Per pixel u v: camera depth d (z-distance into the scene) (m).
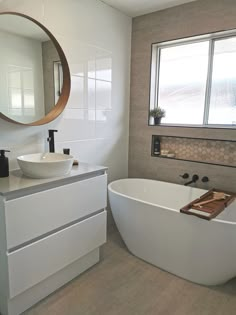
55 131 1.95
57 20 1.96
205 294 1.78
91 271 2.02
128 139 2.97
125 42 2.69
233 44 2.30
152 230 2.01
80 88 2.25
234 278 1.97
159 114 2.70
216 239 1.70
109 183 2.73
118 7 2.46
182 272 1.94
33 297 1.64
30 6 1.77
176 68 2.67
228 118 2.42
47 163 1.58
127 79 2.81
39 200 1.51
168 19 2.47
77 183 1.75
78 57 2.18
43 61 1.91
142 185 2.77
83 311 1.61
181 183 2.63
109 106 2.62
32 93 1.87
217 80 2.43
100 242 2.04
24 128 1.87
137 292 1.79
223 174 2.35
